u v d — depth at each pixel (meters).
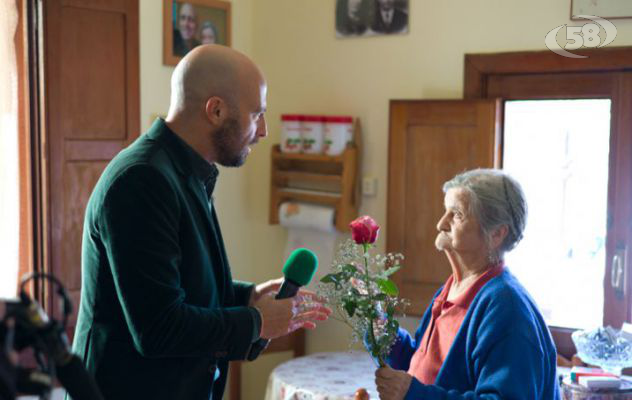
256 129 1.87
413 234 3.41
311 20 3.79
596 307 3.16
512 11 3.23
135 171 1.65
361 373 3.19
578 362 2.88
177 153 1.77
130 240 1.61
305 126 3.71
